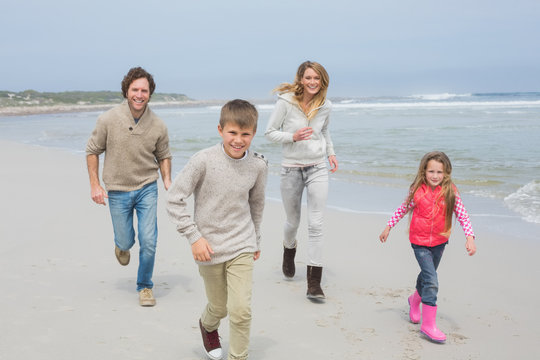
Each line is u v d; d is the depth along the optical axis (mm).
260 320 3621
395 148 13508
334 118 27672
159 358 2980
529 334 3357
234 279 2680
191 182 2658
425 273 3287
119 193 3852
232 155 2648
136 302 3881
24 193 8219
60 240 5559
